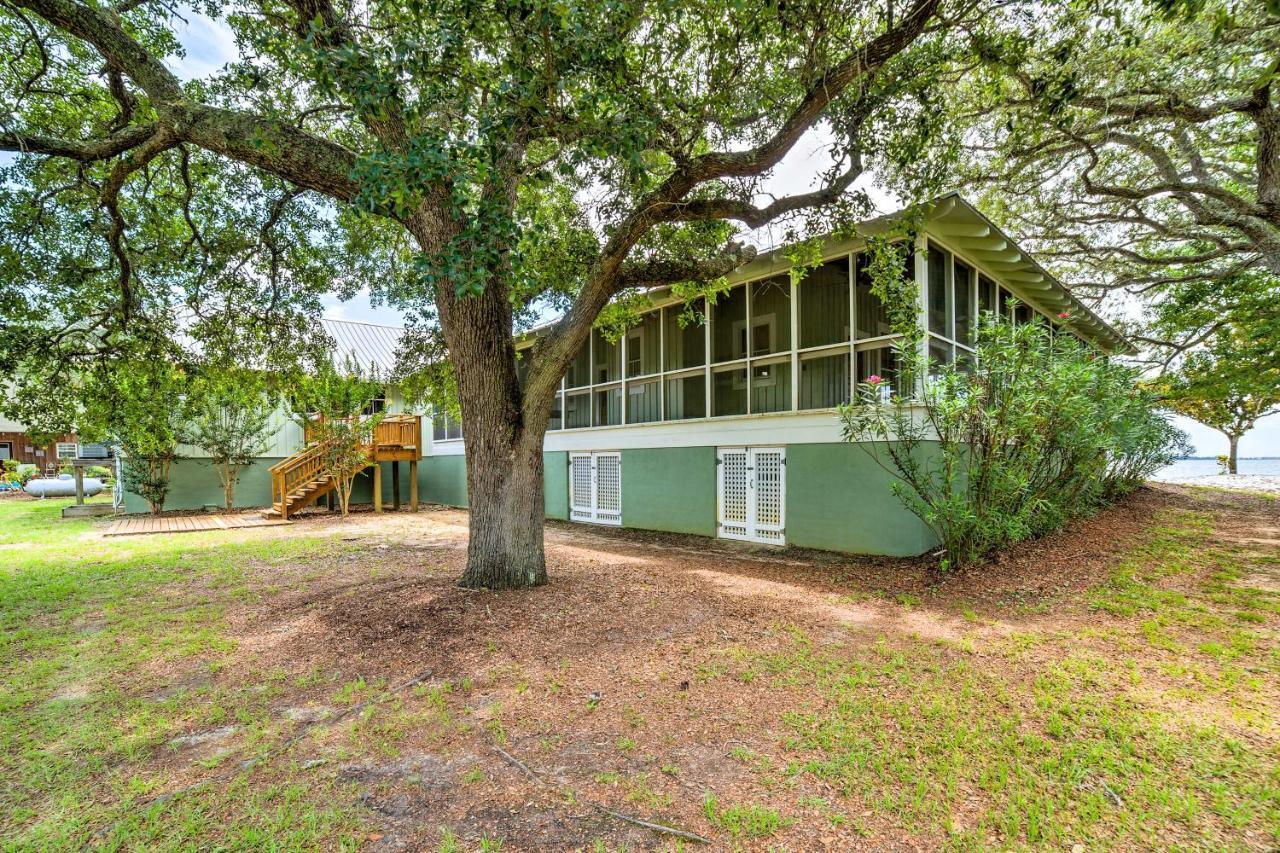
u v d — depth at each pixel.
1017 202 14.75
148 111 6.58
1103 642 4.23
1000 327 6.17
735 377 9.63
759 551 8.31
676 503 10.22
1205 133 11.55
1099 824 2.29
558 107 4.13
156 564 7.69
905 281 7.25
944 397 6.27
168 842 2.23
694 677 3.71
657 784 2.57
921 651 4.13
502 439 5.56
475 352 5.51
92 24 4.80
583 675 3.75
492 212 3.55
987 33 4.90
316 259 8.61
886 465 7.41
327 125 6.90
